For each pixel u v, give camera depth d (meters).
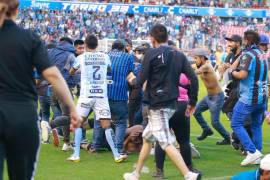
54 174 9.51
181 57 8.40
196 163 10.70
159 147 9.21
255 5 65.19
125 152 11.16
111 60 10.80
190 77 8.45
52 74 5.09
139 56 12.88
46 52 5.15
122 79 10.76
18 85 4.96
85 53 10.45
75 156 10.61
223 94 12.24
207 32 57.19
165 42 8.44
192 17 58.75
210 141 13.37
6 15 5.04
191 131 15.02
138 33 55.59
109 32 54.66
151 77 8.31
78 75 12.48
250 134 11.10
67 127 11.54
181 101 8.91
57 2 54.12
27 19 52.38
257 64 10.30
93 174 9.57
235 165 10.53
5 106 4.89
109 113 10.53
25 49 5.00
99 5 55.78
